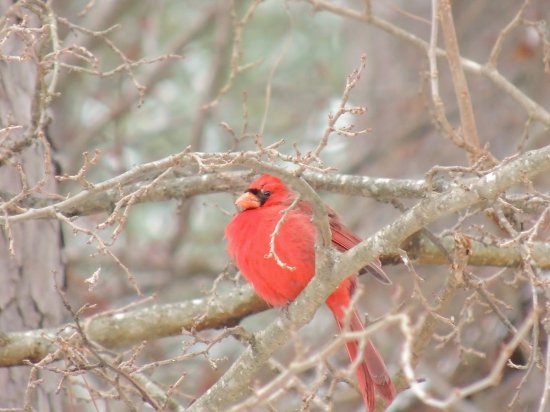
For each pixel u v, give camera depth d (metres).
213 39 18.50
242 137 10.12
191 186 10.67
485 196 7.76
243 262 9.80
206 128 17.62
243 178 10.63
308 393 7.30
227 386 8.94
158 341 14.19
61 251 11.16
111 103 17.69
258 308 10.71
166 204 17.97
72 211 10.77
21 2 9.13
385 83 16.72
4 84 10.79
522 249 8.45
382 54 16.89
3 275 10.73
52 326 10.84
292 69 18.34
